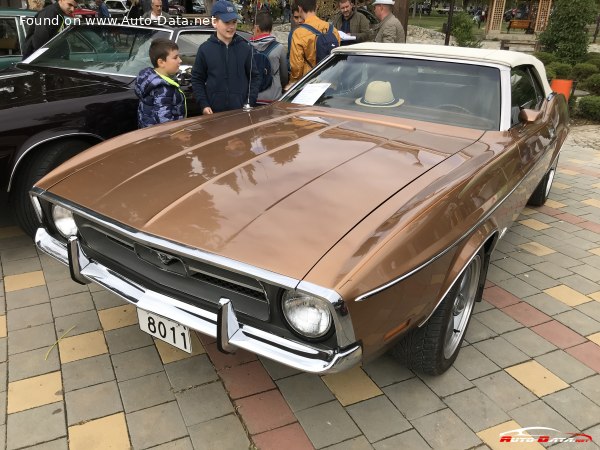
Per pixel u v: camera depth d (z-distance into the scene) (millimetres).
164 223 2051
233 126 3105
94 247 2492
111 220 2141
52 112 3629
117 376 2604
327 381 2617
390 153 2645
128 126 4211
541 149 3477
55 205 2545
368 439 2279
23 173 3592
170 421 2340
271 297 1896
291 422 2355
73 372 2623
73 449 2186
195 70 4211
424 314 2137
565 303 3447
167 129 3090
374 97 3410
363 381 2631
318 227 1958
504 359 2844
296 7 5434
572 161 7035
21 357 2721
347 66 3740
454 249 2189
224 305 1910
